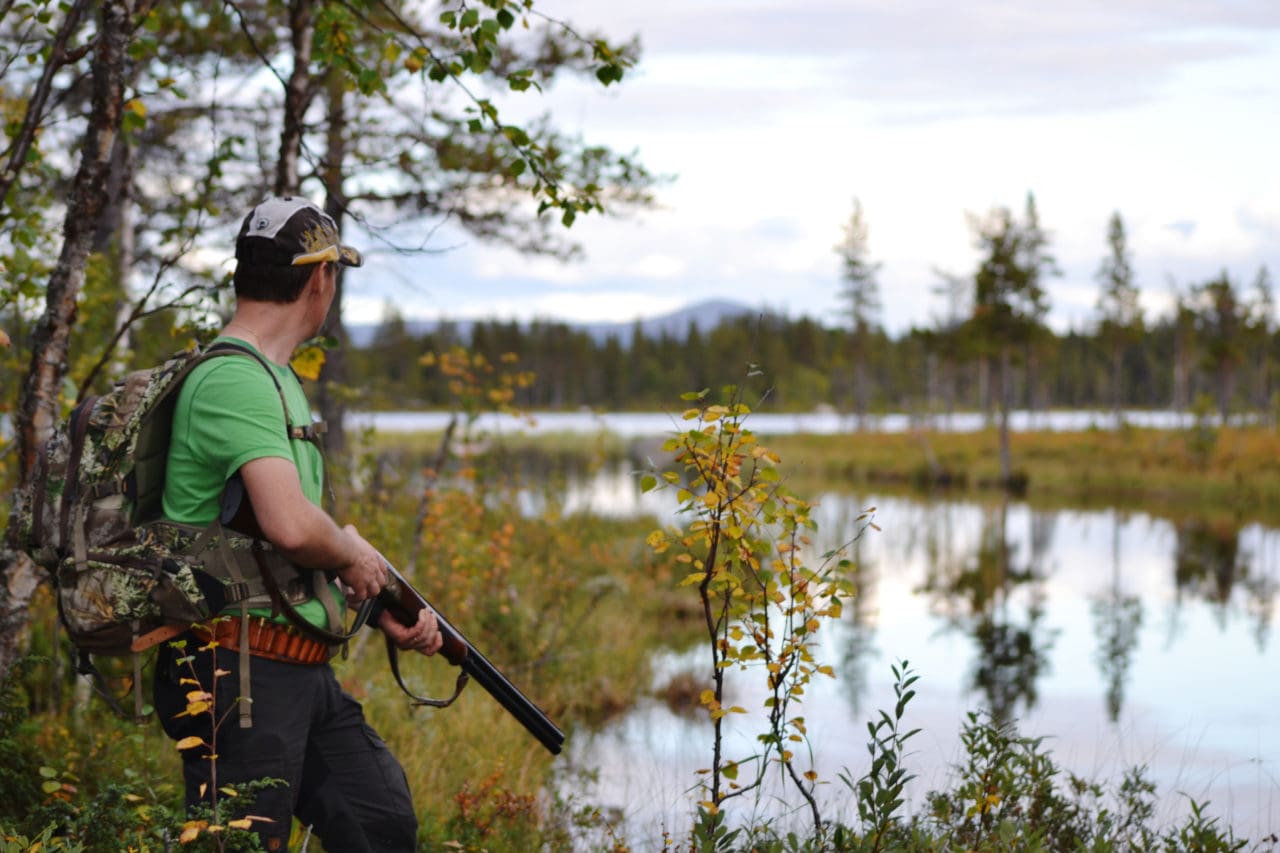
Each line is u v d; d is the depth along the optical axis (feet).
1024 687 32.63
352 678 20.89
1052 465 143.64
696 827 10.41
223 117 22.65
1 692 11.59
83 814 9.36
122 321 20.63
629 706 28.71
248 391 7.04
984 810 11.44
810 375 428.97
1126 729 27.50
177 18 20.24
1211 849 12.51
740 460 10.41
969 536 77.36
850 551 67.46
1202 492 115.34
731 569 10.62
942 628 42.91
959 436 185.78
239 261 7.57
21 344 16.43
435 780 17.58
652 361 492.95
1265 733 27.12
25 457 11.59
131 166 20.20
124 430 7.08
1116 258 256.93
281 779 7.41
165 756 14.96
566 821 17.06
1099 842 11.80
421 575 29.71
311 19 18.88
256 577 7.20
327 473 7.79
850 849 10.36
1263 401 244.42
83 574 7.06
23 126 12.44
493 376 30.14
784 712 10.71
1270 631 42.27
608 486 93.86
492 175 24.32
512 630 29.32
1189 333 272.31
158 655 7.52
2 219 13.61
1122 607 48.06
